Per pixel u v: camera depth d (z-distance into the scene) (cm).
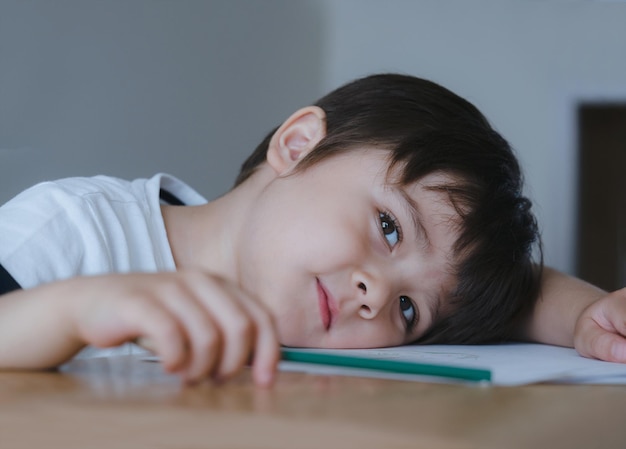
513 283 103
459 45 252
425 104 112
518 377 50
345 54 223
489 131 113
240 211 106
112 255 92
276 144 110
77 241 86
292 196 98
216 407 31
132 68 159
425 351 80
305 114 112
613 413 41
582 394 47
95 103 153
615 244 272
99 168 153
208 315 40
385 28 232
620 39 264
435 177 100
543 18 261
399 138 102
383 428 27
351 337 94
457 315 101
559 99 264
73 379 42
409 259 96
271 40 190
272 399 35
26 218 84
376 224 95
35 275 80
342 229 93
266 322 41
